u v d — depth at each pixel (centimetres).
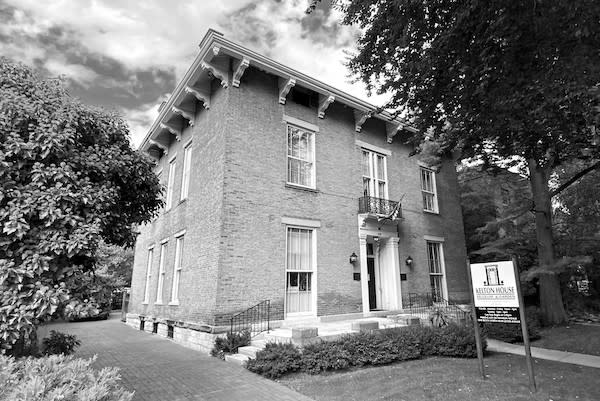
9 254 411
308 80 1219
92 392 279
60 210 434
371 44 685
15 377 297
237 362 804
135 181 615
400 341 812
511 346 998
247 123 1113
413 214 1543
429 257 1583
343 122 1392
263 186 1101
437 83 699
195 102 1346
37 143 442
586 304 1648
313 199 1215
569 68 505
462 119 741
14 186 431
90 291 470
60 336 595
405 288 1406
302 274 1143
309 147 1271
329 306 1158
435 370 708
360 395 567
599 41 484
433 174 1720
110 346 1089
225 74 1115
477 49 584
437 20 595
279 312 1042
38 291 402
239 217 1031
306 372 700
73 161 493
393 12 607
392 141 1558
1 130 435
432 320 1057
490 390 577
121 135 611
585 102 588
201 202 1152
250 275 1013
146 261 1673
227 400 565
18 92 490
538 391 573
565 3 446
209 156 1154
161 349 1024
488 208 1920
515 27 509
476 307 692
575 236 1584
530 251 1612
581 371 709
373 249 1420
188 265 1170
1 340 388
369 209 1328
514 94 592
